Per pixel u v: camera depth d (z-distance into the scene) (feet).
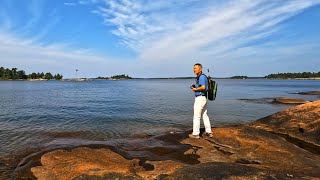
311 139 34.76
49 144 33.45
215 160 26.25
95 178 20.43
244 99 127.13
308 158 26.94
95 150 27.02
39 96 142.10
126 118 60.75
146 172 22.00
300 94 176.55
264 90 238.48
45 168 22.99
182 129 48.01
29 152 30.94
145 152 27.66
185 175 20.06
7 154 30.27
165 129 48.01
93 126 50.11
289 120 40.68
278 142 30.78
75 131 44.80
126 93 178.29
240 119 63.57
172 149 28.86
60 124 51.85
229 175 19.72
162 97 135.64
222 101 115.03
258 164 25.16
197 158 26.71
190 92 191.01
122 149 28.78
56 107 84.43
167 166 23.35
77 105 91.50
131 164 23.63
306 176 20.21
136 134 43.14
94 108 81.92
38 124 51.65
